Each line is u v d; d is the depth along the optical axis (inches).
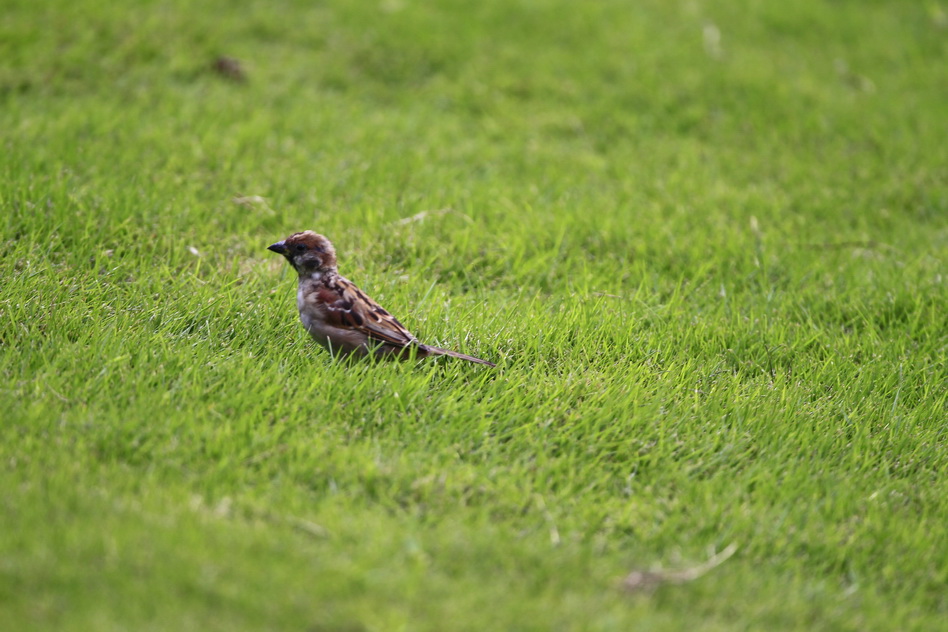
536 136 738.8
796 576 306.0
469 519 312.7
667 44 908.6
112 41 773.3
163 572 259.3
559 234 557.9
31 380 348.5
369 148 665.6
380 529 297.4
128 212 503.5
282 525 294.7
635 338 446.6
